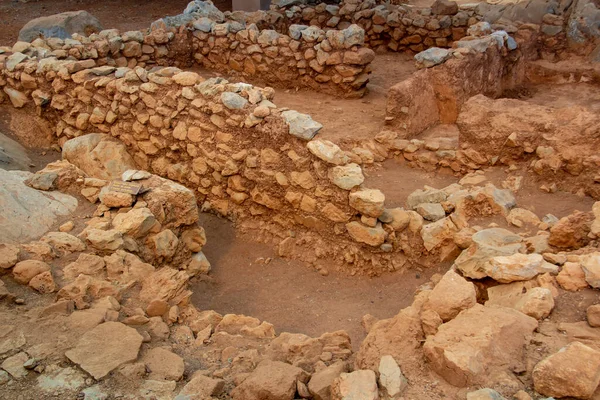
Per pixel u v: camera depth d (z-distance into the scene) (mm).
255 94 5797
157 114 6410
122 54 9070
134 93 6531
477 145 6402
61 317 3518
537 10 9852
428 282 5008
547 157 5863
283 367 3145
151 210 4785
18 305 3648
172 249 4816
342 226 5332
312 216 5508
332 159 5160
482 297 3898
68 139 7363
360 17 10953
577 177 5719
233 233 6035
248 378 3041
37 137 7504
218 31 9281
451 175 6688
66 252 4254
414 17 10586
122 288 4008
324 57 8508
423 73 7387
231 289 5215
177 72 6445
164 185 5051
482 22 8992
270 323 4301
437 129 7570
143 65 9273
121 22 12852
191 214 5090
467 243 4918
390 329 3244
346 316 4734
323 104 8438
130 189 4855
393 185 6508
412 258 5234
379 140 7105
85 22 10914
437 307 3217
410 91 7125
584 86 9008
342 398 2684
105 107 6895
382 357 2928
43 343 3285
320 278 5367
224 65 9547
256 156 5734
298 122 5395
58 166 5402
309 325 4641
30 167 6863
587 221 4336
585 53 9414
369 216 5098
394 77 9695
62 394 2943
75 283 3846
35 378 3047
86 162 6668
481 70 7941
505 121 6215
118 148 6781
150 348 3449
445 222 5168
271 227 5895
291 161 5488
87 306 3701
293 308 4914
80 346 3258
